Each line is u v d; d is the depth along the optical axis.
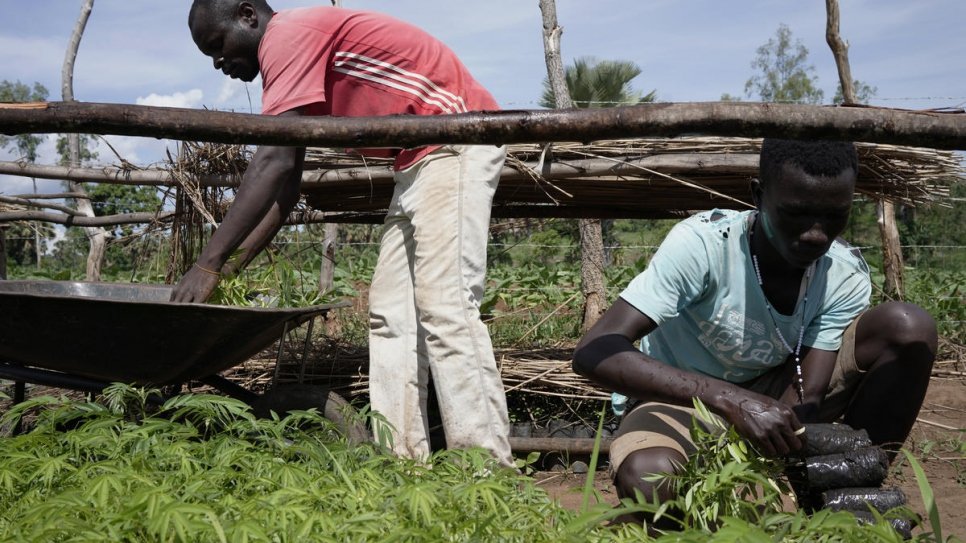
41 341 3.19
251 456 2.12
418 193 3.19
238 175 4.68
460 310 3.12
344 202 5.30
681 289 2.46
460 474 2.17
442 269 3.12
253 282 4.45
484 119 1.80
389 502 1.84
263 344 3.41
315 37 3.21
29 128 1.83
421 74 3.33
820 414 2.74
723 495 1.93
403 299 3.41
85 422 2.47
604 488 3.69
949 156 4.41
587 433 4.38
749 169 4.40
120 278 9.98
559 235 18.39
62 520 1.61
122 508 1.68
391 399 3.36
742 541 1.45
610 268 11.63
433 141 1.83
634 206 5.41
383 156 4.28
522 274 11.38
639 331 2.44
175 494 1.80
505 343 5.95
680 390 2.21
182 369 3.31
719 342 2.60
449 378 3.11
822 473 2.07
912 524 2.19
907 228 27.95
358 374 4.54
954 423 4.65
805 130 1.72
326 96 3.36
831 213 2.14
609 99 21.92
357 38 3.27
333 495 1.85
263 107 3.27
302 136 1.83
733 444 2.00
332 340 4.86
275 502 1.75
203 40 3.49
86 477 1.90
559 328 6.81
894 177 4.54
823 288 2.53
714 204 5.15
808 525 1.61
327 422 2.46
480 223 3.18
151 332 3.12
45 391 4.70
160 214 5.15
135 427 2.27
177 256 4.82
